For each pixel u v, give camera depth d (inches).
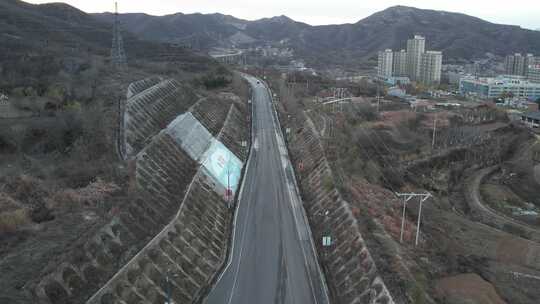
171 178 1989.4
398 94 6131.9
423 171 3346.5
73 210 1460.4
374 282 1353.3
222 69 5565.9
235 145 3051.2
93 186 1619.1
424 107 5226.4
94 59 3981.3
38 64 3302.2
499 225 2512.3
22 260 1151.0
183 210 1712.6
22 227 1333.7
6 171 1686.8
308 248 1708.9
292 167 2751.0
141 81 3211.1
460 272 1665.8
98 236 1305.4
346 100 4778.5
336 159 2556.6
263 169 2694.4
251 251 1673.2
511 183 3329.2
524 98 7504.9
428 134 4126.5
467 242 2100.1
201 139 2691.9
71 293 1106.7
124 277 1227.2
